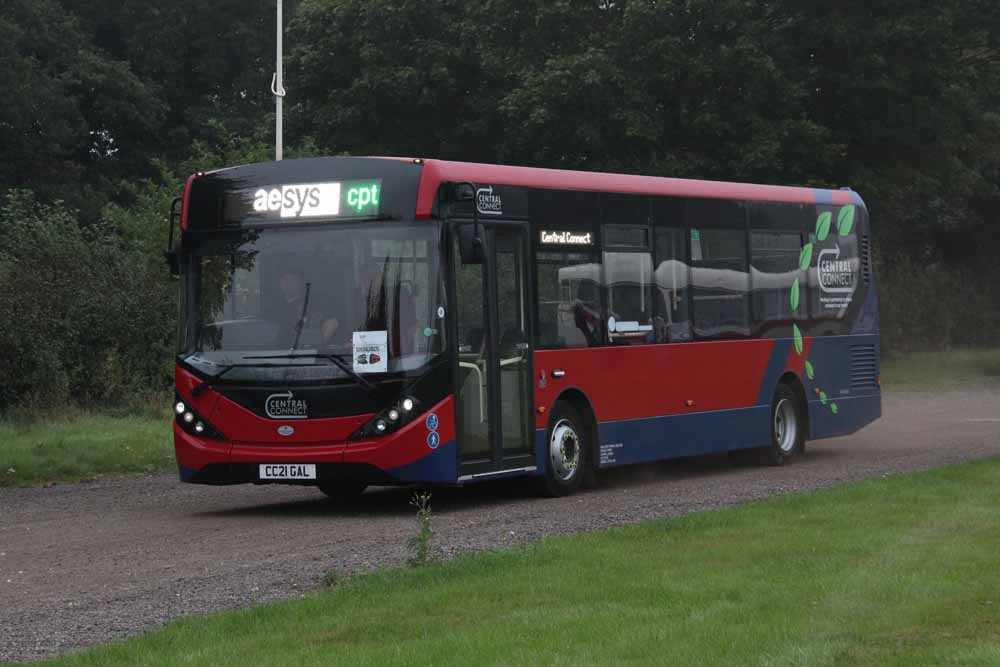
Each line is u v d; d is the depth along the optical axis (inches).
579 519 732.7
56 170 2760.8
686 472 1040.2
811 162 2031.3
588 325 896.9
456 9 2287.2
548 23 2103.8
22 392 1295.5
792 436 1089.4
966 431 1295.5
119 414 1323.8
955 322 3110.2
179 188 1743.4
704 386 996.6
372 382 772.0
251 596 523.8
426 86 2231.8
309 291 792.3
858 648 406.0
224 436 797.2
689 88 2016.5
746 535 626.2
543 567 548.7
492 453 814.5
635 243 941.8
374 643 424.8
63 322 1347.2
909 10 2047.2
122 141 2997.0
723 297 1022.4
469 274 804.0
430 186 785.6
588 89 1983.3
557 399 871.7
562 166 2116.1
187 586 553.3
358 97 2287.2
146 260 1571.1
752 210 1058.1
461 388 792.3
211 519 786.8
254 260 805.9
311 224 799.1
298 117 2361.0
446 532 699.4
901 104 2110.0
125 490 948.6
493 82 2242.9
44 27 2837.1
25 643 452.4
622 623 442.6
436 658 399.9
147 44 3056.1
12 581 586.6
